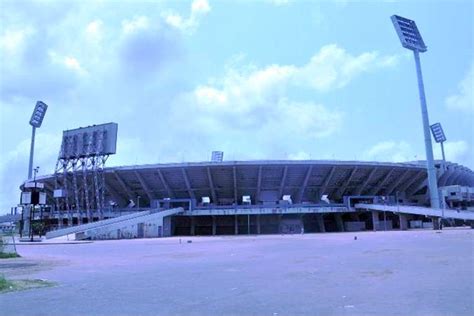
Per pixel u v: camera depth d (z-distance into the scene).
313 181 94.38
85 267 20.73
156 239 64.12
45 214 94.88
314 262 20.61
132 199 97.81
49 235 66.88
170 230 86.50
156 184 92.62
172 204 92.56
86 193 87.31
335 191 99.94
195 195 95.25
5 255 28.72
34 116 108.62
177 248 37.47
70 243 53.62
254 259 23.48
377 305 9.53
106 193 96.81
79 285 13.96
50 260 25.61
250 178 91.06
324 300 10.35
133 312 9.45
